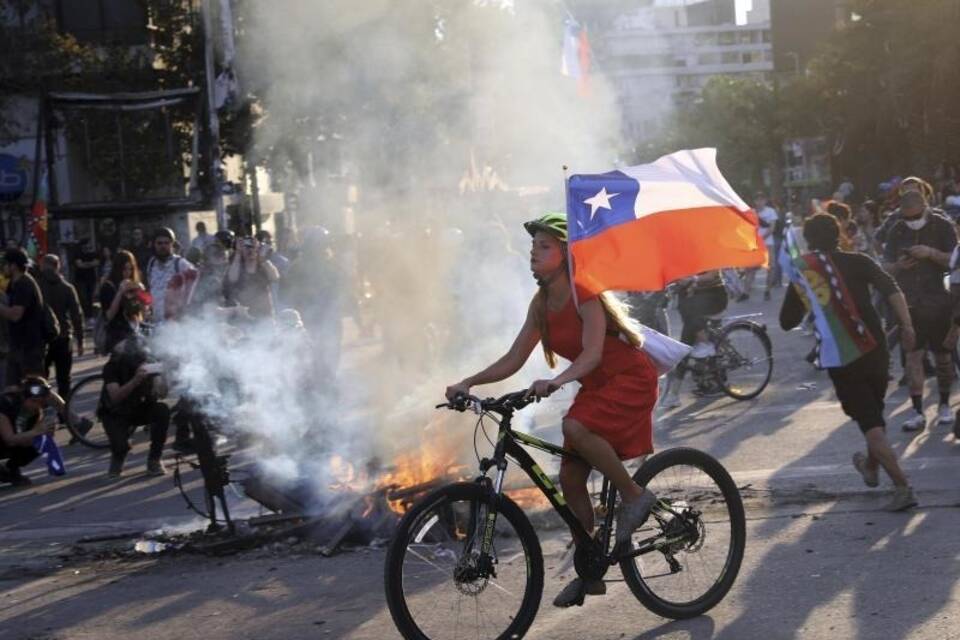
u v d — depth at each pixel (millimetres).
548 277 5168
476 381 5172
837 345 7078
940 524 6719
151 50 29969
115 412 10273
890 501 7316
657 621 5469
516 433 5137
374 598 6098
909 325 7152
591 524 5309
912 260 9539
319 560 6852
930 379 12250
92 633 5910
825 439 9516
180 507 8898
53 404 10445
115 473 10336
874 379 7137
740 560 5645
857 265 7195
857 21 49656
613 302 5164
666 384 12094
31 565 7336
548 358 5324
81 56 29219
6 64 28922
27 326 12523
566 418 5121
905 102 46844
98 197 29234
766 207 26688
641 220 5297
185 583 6633
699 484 5672
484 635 5109
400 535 4938
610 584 6051
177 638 5746
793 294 7332
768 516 7145
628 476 5203
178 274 11055
